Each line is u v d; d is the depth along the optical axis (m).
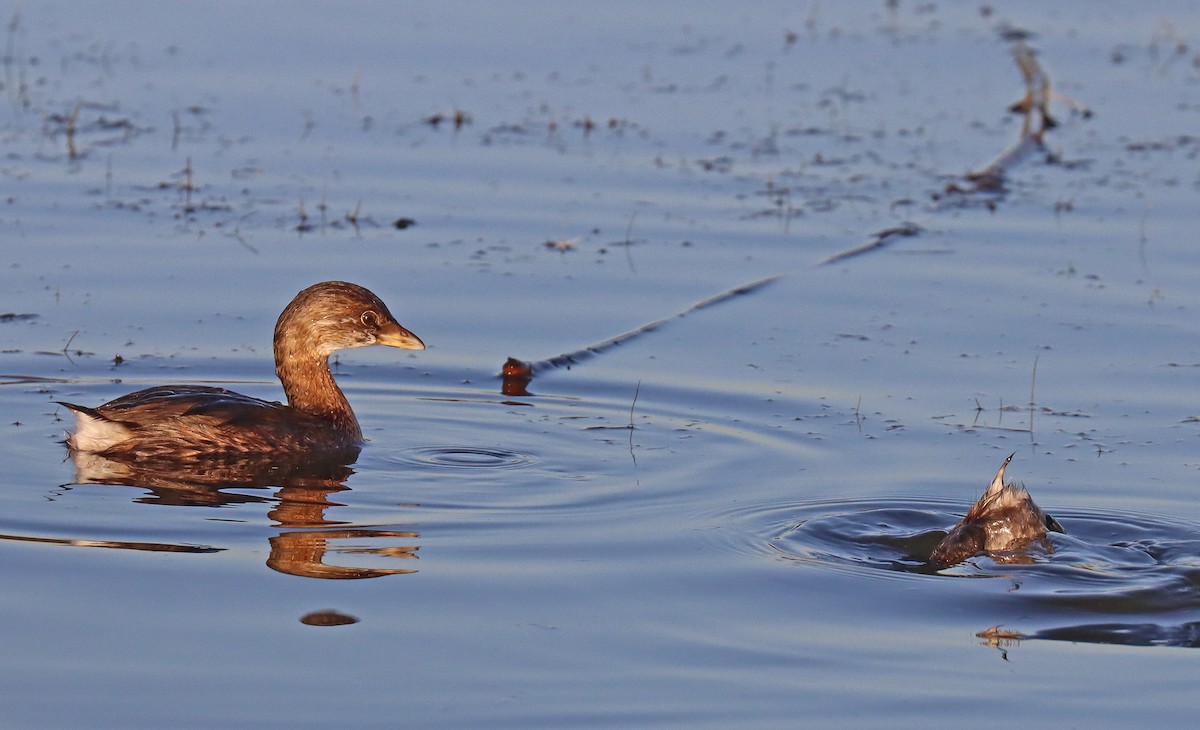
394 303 29.02
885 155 39.69
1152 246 32.72
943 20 55.09
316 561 17.52
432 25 51.75
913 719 14.26
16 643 15.30
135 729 13.77
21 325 27.12
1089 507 19.75
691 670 15.12
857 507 19.61
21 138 38.59
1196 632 16.08
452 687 14.62
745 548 18.09
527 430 23.19
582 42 50.56
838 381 25.45
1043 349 26.94
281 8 53.09
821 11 56.22
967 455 21.95
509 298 29.44
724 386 25.23
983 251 32.56
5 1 53.00
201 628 15.70
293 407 23.00
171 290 29.16
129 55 46.75
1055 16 55.75
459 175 37.06
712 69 47.78
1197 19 55.12
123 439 21.50
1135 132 41.94
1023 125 42.50
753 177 37.62
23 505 19.22
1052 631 16.08
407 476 20.98
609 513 19.41
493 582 17.02
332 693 14.44
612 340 27.41
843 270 31.44
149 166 36.88
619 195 36.03
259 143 39.06
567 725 13.98
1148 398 24.53
